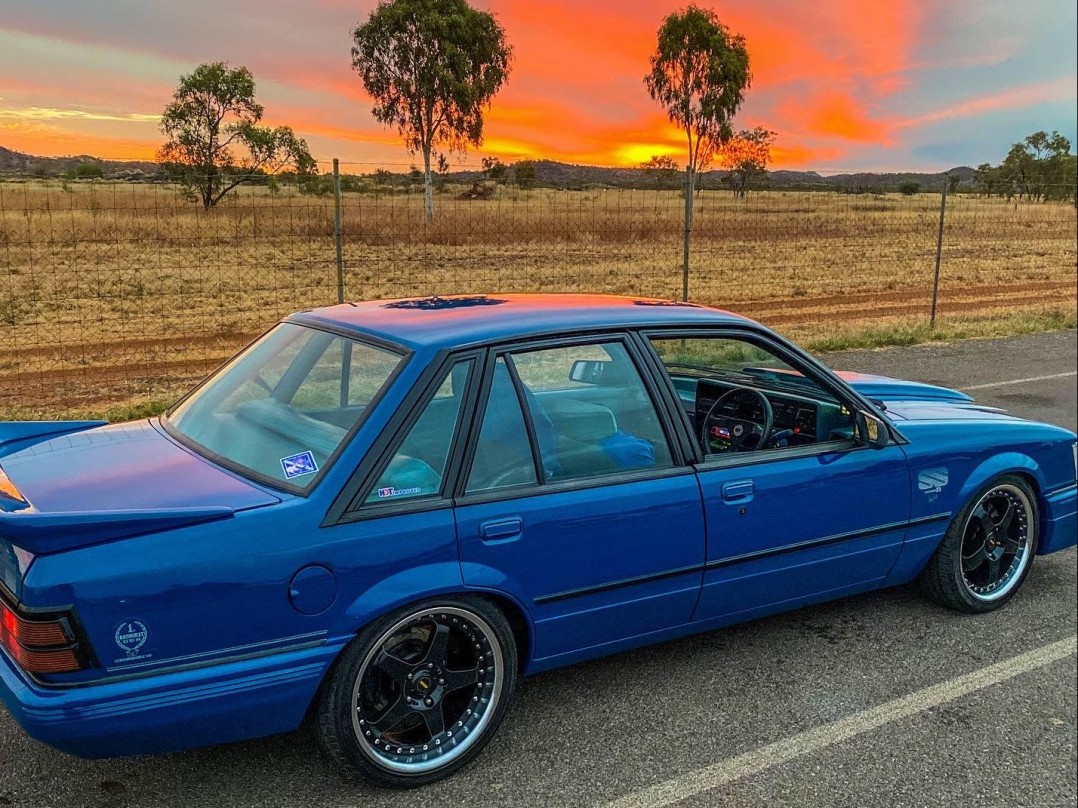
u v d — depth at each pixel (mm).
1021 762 3053
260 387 3217
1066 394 9305
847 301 16875
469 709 2920
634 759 3002
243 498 2568
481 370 2896
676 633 3449
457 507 2764
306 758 2967
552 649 3096
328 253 19891
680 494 3215
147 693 2340
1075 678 3652
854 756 3061
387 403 2721
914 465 3867
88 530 2293
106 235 18281
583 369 3145
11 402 7562
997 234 35562
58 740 2275
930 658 3789
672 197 27797
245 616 2445
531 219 25125
